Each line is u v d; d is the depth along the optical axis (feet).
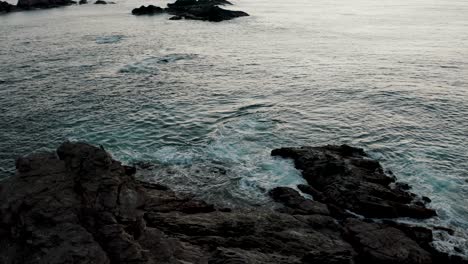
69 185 44.80
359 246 51.31
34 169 46.80
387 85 124.16
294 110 103.50
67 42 192.95
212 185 69.05
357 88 121.39
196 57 161.38
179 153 80.38
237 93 117.29
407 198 63.16
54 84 125.08
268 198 65.00
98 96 113.91
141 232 43.16
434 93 116.26
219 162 76.64
